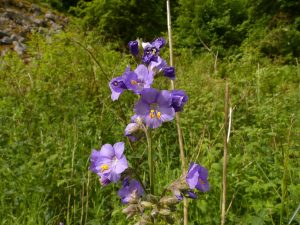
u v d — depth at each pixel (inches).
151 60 6.1
